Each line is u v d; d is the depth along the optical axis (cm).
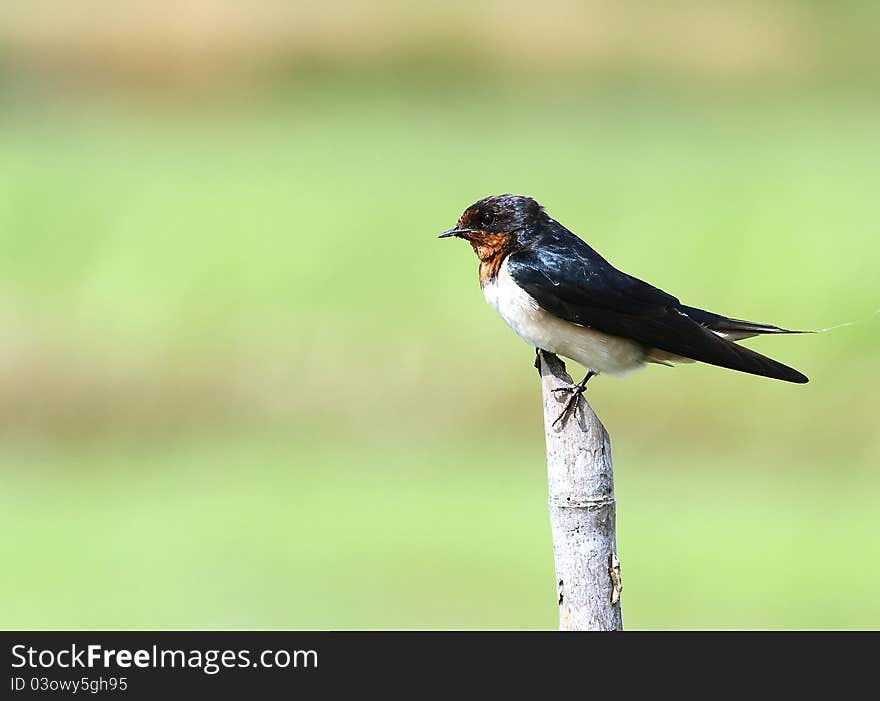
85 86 3862
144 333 2012
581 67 4091
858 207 2227
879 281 1997
